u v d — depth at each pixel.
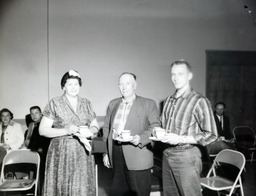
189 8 6.43
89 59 6.08
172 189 2.50
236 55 6.63
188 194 2.35
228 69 6.61
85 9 6.04
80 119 2.54
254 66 6.69
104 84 6.15
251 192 3.98
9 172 3.88
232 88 6.63
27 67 5.92
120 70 6.20
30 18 5.89
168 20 6.34
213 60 6.54
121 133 2.44
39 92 5.97
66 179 2.42
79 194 2.44
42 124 2.49
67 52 6.01
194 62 6.48
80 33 6.04
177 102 2.46
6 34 5.85
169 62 6.37
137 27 6.23
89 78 6.10
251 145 5.36
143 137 2.52
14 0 5.84
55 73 6.00
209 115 2.29
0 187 3.11
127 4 6.18
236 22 6.61
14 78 5.90
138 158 2.59
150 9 6.26
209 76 6.54
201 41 6.49
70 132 2.37
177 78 2.41
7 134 4.29
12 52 5.88
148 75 6.30
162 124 2.63
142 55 6.27
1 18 5.82
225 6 6.56
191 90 2.46
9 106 5.91
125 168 2.67
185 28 6.42
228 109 6.62
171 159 2.42
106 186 4.07
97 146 3.92
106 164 2.86
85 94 6.10
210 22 6.52
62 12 5.98
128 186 2.72
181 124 2.38
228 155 3.34
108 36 6.13
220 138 4.71
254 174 4.83
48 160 2.48
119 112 2.73
